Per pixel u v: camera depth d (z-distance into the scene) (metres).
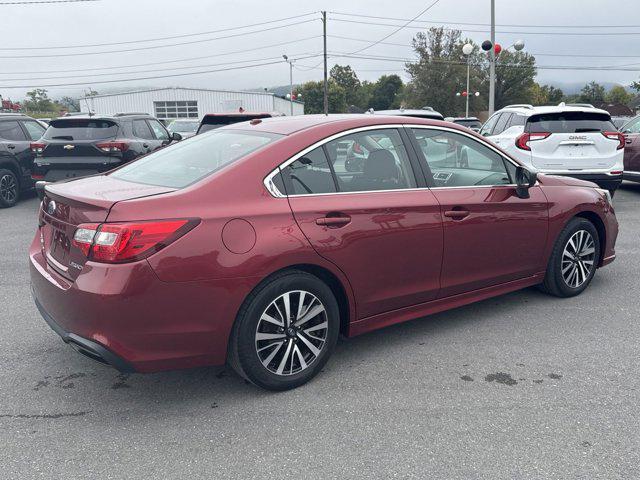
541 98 103.38
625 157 10.88
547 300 4.94
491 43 19.75
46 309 3.25
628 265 6.04
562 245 4.76
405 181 3.81
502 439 2.88
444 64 70.00
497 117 10.38
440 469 2.65
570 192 4.78
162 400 3.32
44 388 3.47
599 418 3.06
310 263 3.31
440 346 4.02
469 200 4.02
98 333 2.86
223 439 2.91
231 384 3.51
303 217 3.29
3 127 10.28
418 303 3.93
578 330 4.28
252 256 3.08
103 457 2.77
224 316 3.06
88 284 2.84
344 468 2.66
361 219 3.50
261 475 2.62
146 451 2.82
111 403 3.29
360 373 3.62
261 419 3.10
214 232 3.00
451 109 71.00
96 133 9.35
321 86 108.56
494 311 4.70
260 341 3.25
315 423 3.05
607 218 5.10
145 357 2.93
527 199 4.42
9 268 6.14
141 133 10.22
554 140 8.56
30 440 2.91
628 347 3.97
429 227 3.80
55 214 3.29
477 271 4.18
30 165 10.64
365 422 3.05
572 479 2.57
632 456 2.73
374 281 3.63
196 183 3.14
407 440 2.88
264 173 3.26
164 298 2.89
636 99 73.50
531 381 3.49
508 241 4.31
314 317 3.44
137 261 2.83
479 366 3.70
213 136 3.98
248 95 58.88
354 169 3.62
